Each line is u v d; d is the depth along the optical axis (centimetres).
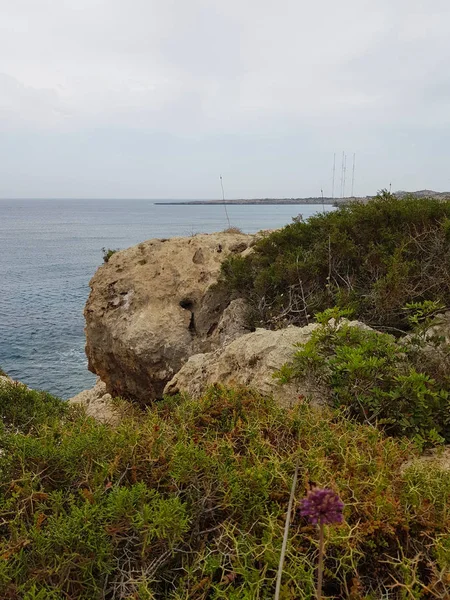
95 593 179
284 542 160
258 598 171
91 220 15650
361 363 358
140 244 1055
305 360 384
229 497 215
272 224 7531
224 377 475
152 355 870
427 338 427
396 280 576
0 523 196
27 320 2669
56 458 230
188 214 19138
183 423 288
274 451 261
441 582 187
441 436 352
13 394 374
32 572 179
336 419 335
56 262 5462
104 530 192
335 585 199
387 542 211
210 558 192
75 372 1828
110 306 972
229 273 853
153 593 180
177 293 931
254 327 743
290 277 724
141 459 242
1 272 4659
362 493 231
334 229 743
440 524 212
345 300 618
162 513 196
